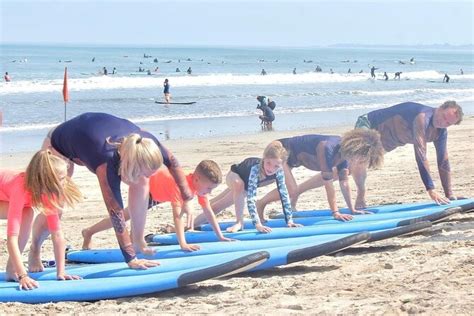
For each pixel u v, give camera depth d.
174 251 7.29
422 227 7.76
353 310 5.13
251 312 5.30
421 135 9.48
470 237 7.95
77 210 11.65
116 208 6.32
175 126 26.97
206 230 8.83
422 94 45.41
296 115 31.98
